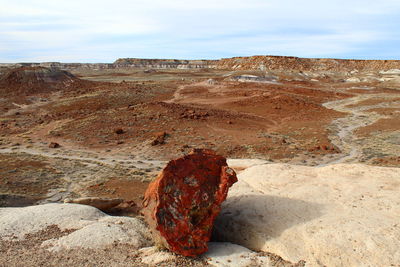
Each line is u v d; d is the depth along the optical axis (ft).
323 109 221.05
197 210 37.06
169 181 37.19
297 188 48.96
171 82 354.54
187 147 125.49
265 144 128.47
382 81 414.00
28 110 218.59
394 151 114.21
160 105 190.08
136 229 43.96
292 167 59.57
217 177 39.88
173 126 154.51
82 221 45.21
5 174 88.22
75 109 214.07
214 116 176.65
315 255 33.60
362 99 265.75
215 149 121.90
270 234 38.50
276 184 51.65
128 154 119.44
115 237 40.19
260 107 223.30
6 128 164.66
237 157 111.96
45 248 37.60
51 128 158.51
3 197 64.75
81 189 78.64
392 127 158.10
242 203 46.37
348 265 31.65
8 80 298.97
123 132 146.41
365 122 176.96
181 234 35.47
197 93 283.18
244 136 142.31
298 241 36.17
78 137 141.28
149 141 134.21
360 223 36.52
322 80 424.87
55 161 106.42
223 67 640.58
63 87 301.43
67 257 35.63
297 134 148.46
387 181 48.26
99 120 164.25
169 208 36.14
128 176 88.99
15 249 37.42
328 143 130.11
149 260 34.65
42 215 46.32
